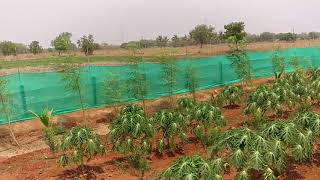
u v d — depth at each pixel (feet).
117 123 33.91
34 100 53.11
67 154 38.68
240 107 56.18
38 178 33.09
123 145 32.89
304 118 29.86
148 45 244.63
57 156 38.65
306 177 29.81
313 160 32.68
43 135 47.44
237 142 24.31
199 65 72.90
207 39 224.12
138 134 32.65
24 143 44.80
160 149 36.04
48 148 42.42
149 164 34.53
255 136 24.56
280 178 29.55
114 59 142.72
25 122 51.11
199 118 38.24
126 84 56.75
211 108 38.52
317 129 28.84
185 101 45.60
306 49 105.50
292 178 29.58
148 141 34.06
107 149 39.91
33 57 233.96
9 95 48.11
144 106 55.83
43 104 53.93
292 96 45.47
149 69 64.28
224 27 114.93
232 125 46.62
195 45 247.70
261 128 28.25
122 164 34.60
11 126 49.26
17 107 51.39
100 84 58.29
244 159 23.76
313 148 34.27
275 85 50.90
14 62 171.83
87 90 57.41
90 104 58.03
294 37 294.46
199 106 39.45
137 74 54.80
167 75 59.06
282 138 26.37
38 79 59.52
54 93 54.85
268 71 93.66
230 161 24.04
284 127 26.55
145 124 33.06
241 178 23.44
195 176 20.99
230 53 72.79
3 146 43.86
